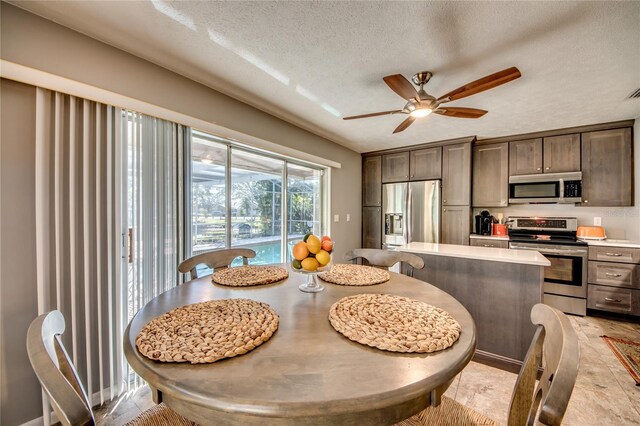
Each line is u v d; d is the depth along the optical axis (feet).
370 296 4.00
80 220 5.31
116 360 5.75
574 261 10.32
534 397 2.48
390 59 6.26
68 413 1.77
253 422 2.06
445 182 13.48
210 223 8.52
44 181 4.91
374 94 8.12
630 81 7.20
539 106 8.95
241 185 9.84
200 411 2.20
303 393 2.00
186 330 2.87
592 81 7.20
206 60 6.36
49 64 4.95
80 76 5.31
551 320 2.55
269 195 11.01
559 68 6.56
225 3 4.63
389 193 15.20
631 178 10.34
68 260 5.17
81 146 5.34
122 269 5.91
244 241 10.01
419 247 8.40
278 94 8.14
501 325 6.77
